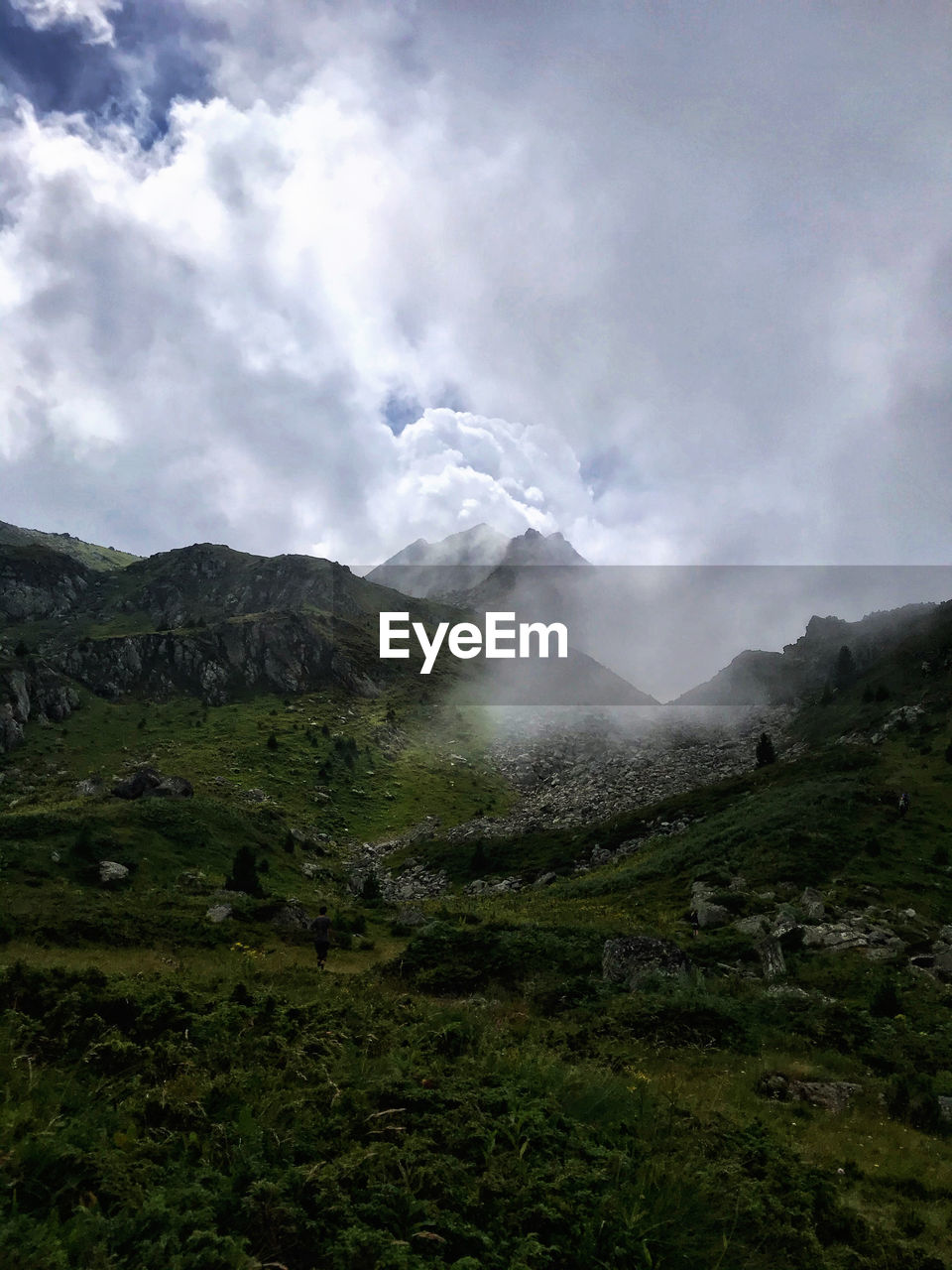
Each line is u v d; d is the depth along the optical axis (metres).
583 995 21.56
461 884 74.19
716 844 52.59
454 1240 5.38
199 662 146.12
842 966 28.45
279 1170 5.73
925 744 68.94
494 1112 7.62
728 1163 7.99
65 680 127.62
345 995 14.43
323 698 148.12
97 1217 4.75
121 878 46.00
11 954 22.89
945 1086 16.44
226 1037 8.87
